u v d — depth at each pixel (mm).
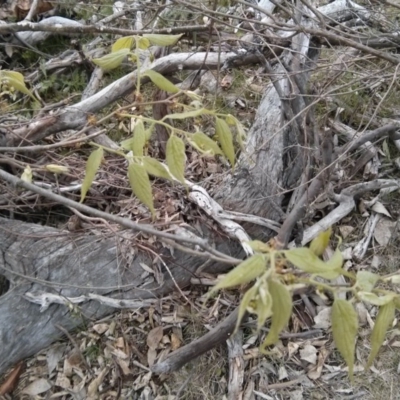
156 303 1976
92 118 1341
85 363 1896
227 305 1982
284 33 2297
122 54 1090
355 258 2145
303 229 2070
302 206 1818
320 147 2090
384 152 2438
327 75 2467
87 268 1884
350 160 2367
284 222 1867
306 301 2025
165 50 2328
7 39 2805
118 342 1931
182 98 2283
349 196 2184
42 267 1872
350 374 699
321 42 2248
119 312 1979
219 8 2590
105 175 2160
